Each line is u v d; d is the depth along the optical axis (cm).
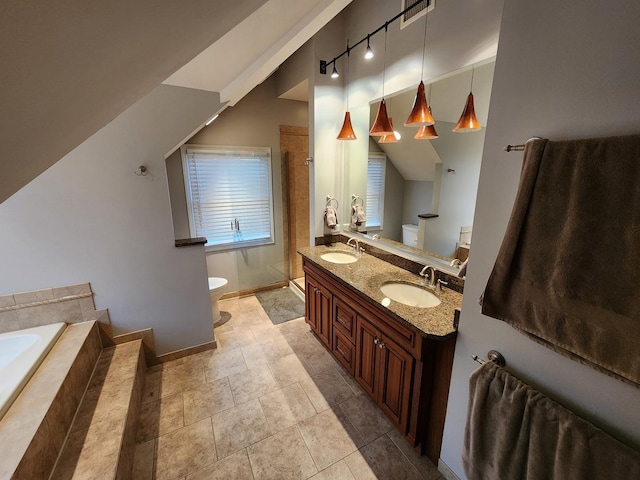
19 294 192
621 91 76
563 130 90
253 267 386
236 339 286
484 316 120
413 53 204
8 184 83
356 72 263
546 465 96
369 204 276
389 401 181
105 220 208
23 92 56
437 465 162
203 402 208
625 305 76
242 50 171
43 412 134
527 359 106
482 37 159
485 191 114
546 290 92
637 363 75
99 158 198
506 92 103
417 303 199
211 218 349
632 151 73
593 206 80
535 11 92
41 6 43
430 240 214
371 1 235
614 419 85
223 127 332
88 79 69
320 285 255
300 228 404
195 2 70
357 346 208
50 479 130
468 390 128
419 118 178
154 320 239
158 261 231
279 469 162
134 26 63
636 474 78
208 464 164
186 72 190
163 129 213
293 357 258
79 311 211
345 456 169
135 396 191
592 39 80
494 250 114
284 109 360
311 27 161
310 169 301
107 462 139
